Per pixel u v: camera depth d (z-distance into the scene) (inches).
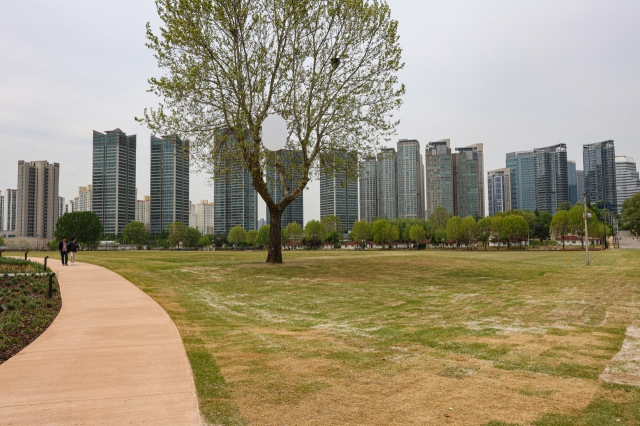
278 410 200.7
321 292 678.5
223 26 916.0
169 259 1507.1
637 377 260.8
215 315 482.3
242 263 1107.3
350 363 283.3
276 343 339.0
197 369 262.5
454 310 530.9
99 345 317.7
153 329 374.9
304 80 1000.2
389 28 985.5
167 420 185.6
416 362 288.7
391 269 1076.5
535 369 275.9
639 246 4229.8
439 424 188.5
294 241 4985.2
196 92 903.7
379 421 190.7
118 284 699.4
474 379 253.4
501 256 2108.8
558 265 1417.3
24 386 227.0
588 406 213.0
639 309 540.1
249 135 953.5
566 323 445.7
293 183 1189.1
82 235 3932.1
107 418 186.7
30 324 401.4
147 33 895.7
